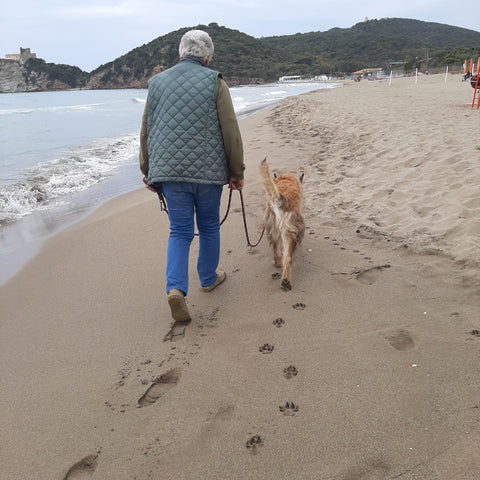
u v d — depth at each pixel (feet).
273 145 29.55
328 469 5.63
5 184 23.12
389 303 9.55
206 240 9.97
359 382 7.20
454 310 9.00
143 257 13.32
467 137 21.94
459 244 11.50
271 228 11.64
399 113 37.04
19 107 107.14
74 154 33.76
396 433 6.09
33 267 13.09
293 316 9.41
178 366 8.07
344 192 17.48
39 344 9.12
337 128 32.83
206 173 8.68
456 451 5.67
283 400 6.95
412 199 15.34
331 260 11.92
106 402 7.27
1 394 7.63
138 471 5.88
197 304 10.28
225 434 6.37
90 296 11.08
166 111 8.48
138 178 25.55
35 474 6.00
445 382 7.02
